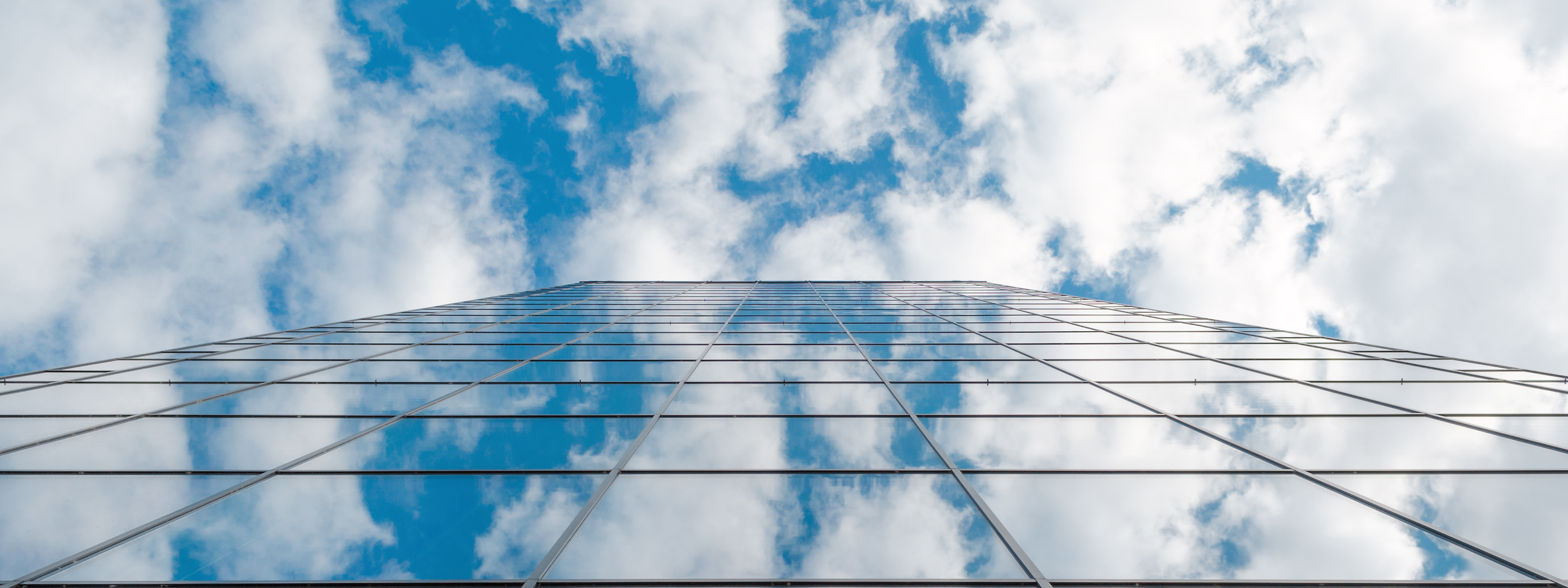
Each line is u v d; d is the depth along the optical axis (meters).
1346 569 4.59
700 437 6.86
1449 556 4.68
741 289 28.67
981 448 6.55
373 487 5.64
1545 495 5.45
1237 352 12.20
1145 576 4.55
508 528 5.02
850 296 25.61
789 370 10.23
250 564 4.56
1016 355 11.79
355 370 10.23
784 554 4.80
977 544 4.93
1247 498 5.50
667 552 4.78
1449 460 6.21
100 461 6.05
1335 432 7.06
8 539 4.68
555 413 7.72
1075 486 5.71
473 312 18.89
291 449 6.44
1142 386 9.23
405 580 4.46
